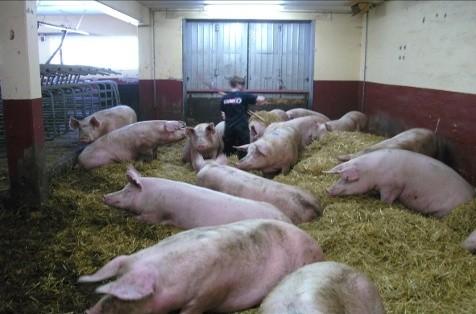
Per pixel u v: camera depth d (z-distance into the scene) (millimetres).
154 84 11164
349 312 2188
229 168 4855
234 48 11242
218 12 10883
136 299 2309
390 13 9195
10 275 3467
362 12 9945
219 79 11383
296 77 11367
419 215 4637
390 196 5012
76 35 17484
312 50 11070
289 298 2102
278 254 3014
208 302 2670
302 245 3162
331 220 4359
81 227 4324
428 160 5062
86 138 7160
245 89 11367
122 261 2539
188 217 3986
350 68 11117
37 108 4953
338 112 11250
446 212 4797
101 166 6445
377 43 9953
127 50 17734
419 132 6668
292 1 9906
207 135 6719
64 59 17781
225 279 2715
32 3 4852
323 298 2096
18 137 4867
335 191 5121
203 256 2637
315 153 7145
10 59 4758
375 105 10086
